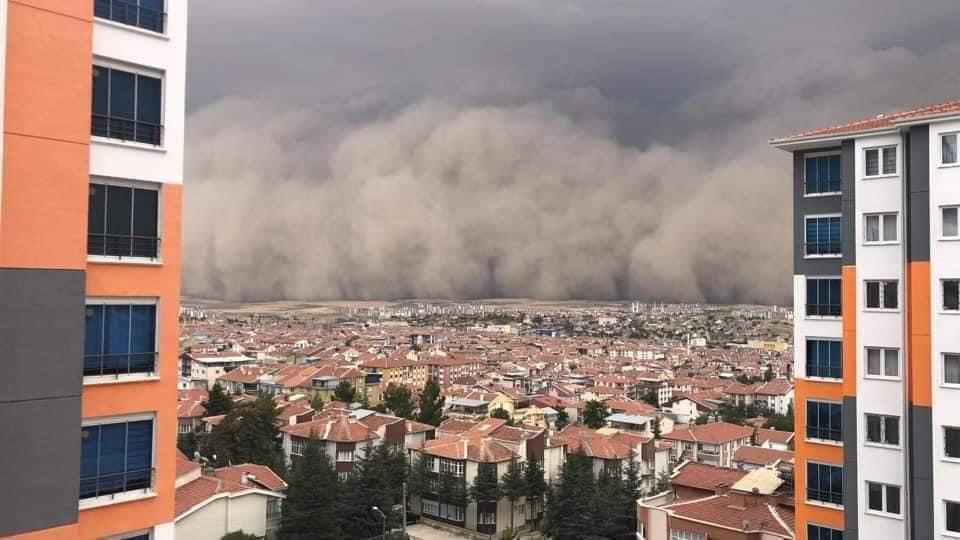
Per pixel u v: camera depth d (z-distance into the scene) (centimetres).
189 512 6328
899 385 3547
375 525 7538
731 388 18162
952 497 3250
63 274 2238
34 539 2150
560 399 16612
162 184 2516
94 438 2336
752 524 4766
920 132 3453
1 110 2141
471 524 8569
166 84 2541
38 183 2205
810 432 4150
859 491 3638
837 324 4088
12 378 2133
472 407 15212
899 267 3591
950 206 3322
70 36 2286
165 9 2564
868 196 3700
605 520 7419
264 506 6950
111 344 2394
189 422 12112
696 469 6066
